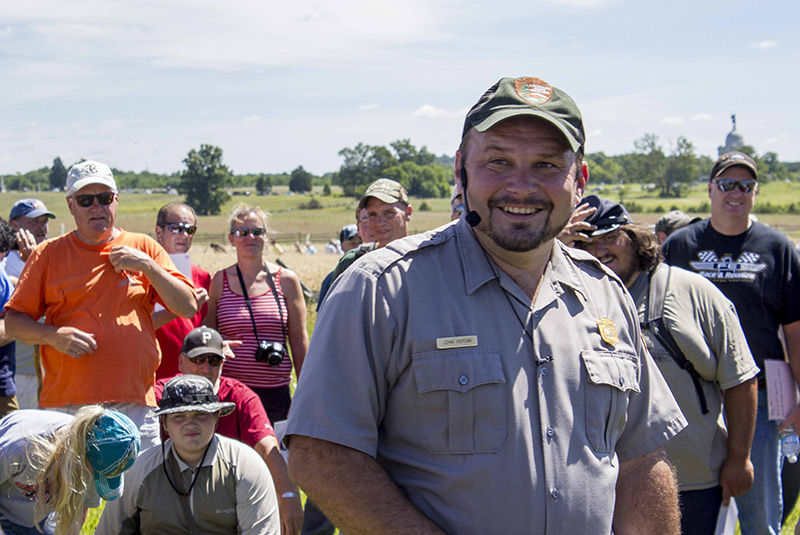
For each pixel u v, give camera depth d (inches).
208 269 1140.5
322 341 76.3
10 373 193.8
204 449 138.7
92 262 166.4
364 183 6594.5
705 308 141.9
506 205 77.7
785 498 188.9
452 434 74.1
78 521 105.2
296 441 75.2
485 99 80.4
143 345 167.5
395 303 76.0
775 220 3759.8
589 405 78.9
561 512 74.7
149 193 7052.2
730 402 145.1
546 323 79.4
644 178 5812.0
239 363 199.9
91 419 104.5
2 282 186.1
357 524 72.2
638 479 86.7
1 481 106.2
